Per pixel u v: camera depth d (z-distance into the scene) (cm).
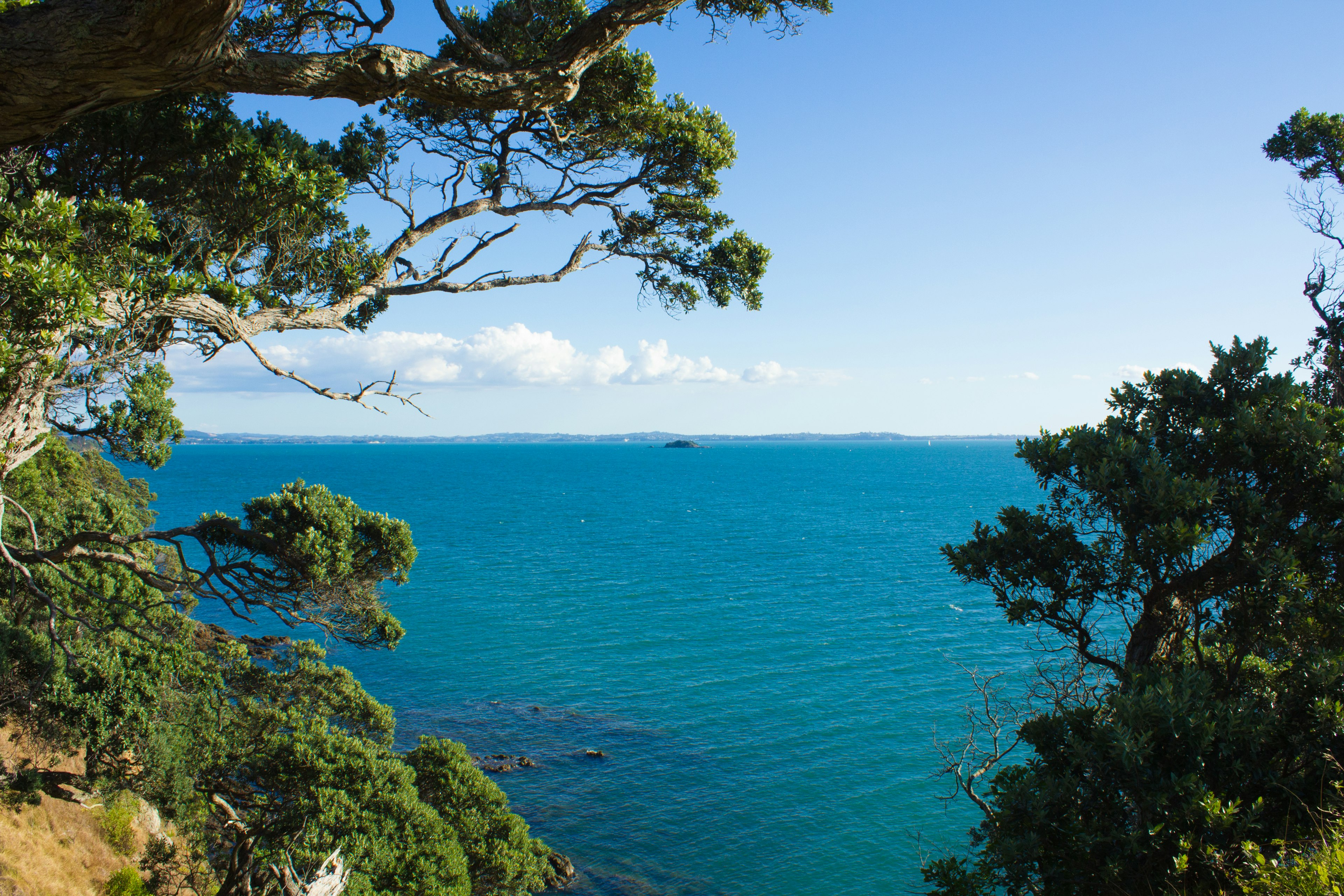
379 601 1395
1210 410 870
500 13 1135
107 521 2800
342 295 1096
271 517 1250
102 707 2425
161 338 953
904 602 6412
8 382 747
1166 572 813
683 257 1395
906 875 2562
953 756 1121
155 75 455
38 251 712
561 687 4472
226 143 1034
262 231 1059
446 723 3953
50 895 1984
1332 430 808
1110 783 644
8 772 2362
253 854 1938
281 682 2983
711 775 3331
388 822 1961
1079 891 638
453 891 1900
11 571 1139
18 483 3030
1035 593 1015
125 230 830
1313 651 696
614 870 2700
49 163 1034
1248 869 568
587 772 3400
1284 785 620
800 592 6988
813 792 3117
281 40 863
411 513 13738
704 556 9150
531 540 10506
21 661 2377
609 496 17838
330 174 1057
